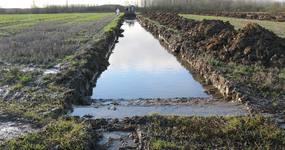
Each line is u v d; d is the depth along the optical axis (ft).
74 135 14.84
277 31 59.52
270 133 15.71
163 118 17.99
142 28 109.50
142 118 18.17
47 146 13.58
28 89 23.25
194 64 40.01
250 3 261.44
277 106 20.79
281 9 182.91
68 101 21.94
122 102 24.95
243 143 15.03
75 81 26.40
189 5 289.53
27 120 16.97
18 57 35.73
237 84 25.70
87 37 57.98
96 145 15.07
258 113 19.67
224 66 32.63
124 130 17.03
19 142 13.76
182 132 16.16
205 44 44.68
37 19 130.11
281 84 24.97
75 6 303.68
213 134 15.90
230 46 36.94
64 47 42.70
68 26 81.35
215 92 28.25
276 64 30.32
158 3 315.37
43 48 40.50
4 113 17.76
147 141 15.07
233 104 22.40
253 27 34.78
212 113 20.62
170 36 62.69
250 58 32.37
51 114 18.63
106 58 48.32
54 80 25.76
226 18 124.98
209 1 297.12
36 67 31.17
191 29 59.26
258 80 26.23
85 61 33.73
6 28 74.79
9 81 25.43
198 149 14.37
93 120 18.30
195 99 25.43
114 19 125.70
